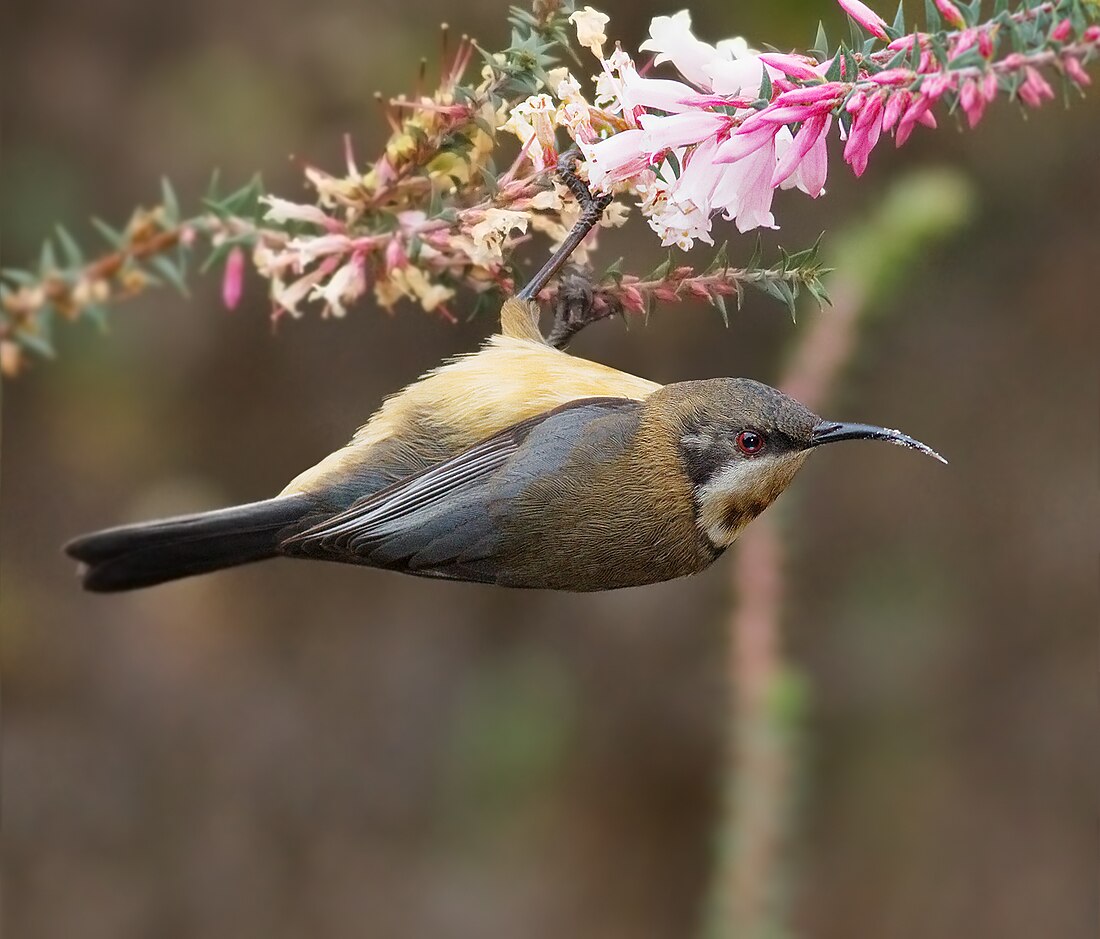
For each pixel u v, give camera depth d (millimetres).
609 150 5785
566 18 5879
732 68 5676
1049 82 5254
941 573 13438
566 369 7000
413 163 5934
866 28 5348
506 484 6844
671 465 6980
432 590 14016
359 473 6906
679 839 13148
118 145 12023
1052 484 13250
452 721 13578
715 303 6047
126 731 13336
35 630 13242
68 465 12828
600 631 13703
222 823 13266
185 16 12094
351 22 11875
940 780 13227
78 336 12328
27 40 12094
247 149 11828
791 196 11328
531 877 13078
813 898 12766
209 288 12438
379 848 13250
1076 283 12539
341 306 6004
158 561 6793
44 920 12750
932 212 7855
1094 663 13312
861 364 8016
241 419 12938
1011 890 12812
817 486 13398
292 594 13930
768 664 7738
